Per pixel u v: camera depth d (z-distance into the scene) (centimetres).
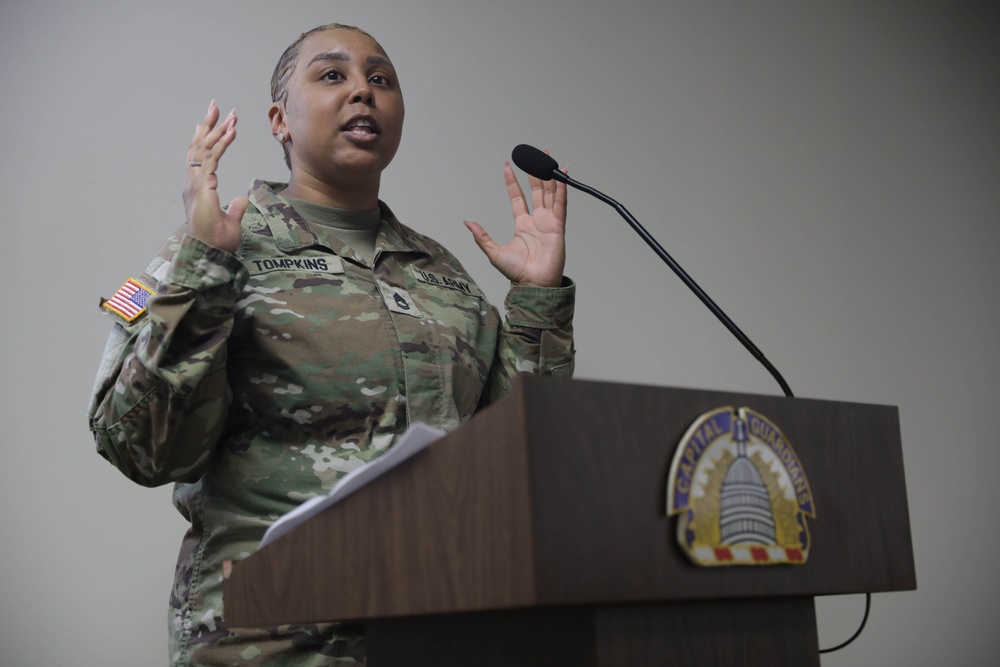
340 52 498
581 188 461
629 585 227
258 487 412
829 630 785
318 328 433
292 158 508
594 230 769
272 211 473
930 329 878
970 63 962
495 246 507
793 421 272
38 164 635
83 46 659
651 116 809
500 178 745
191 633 402
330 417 424
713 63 846
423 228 711
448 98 742
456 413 454
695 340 782
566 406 226
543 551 214
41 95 643
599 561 222
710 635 256
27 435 603
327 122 483
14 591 583
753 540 250
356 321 441
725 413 252
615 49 811
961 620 827
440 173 727
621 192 783
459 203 727
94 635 592
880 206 885
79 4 663
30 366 610
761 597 270
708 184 818
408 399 438
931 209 908
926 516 839
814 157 868
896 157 904
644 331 766
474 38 763
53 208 632
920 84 934
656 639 245
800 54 887
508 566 217
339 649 387
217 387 392
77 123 648
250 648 389
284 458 418
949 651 817
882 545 284
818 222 855
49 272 625
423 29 747
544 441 221
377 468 248
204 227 391
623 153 792
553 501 218
